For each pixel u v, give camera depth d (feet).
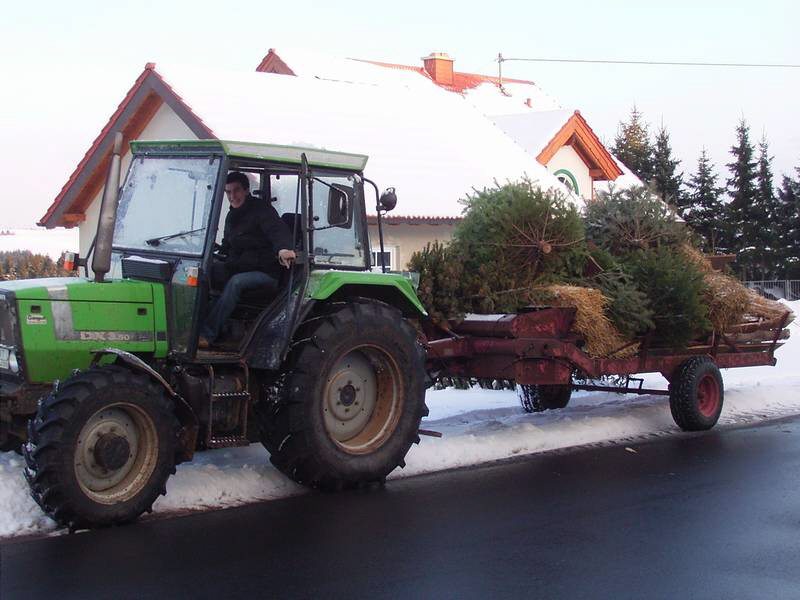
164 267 23.06
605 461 28.53
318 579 17.69
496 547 19.81
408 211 57.93
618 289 32.04
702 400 34.14
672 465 27.94
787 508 23.13
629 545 20.06
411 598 16.80
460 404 38.52
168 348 23.09
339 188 24.93
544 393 36.19
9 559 18.52
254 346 23.77
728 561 19.07
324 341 23.90
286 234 23.98
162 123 61.41
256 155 23.93
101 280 22.67
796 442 31.60
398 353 25.46
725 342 35.63
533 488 25.04
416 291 29.01
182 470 24.57
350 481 24.56
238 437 23.41
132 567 18.17
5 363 21.79
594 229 34.71
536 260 31.42
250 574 17.89
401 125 68.23
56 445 19.72
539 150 78.59
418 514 22.36
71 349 21.71
